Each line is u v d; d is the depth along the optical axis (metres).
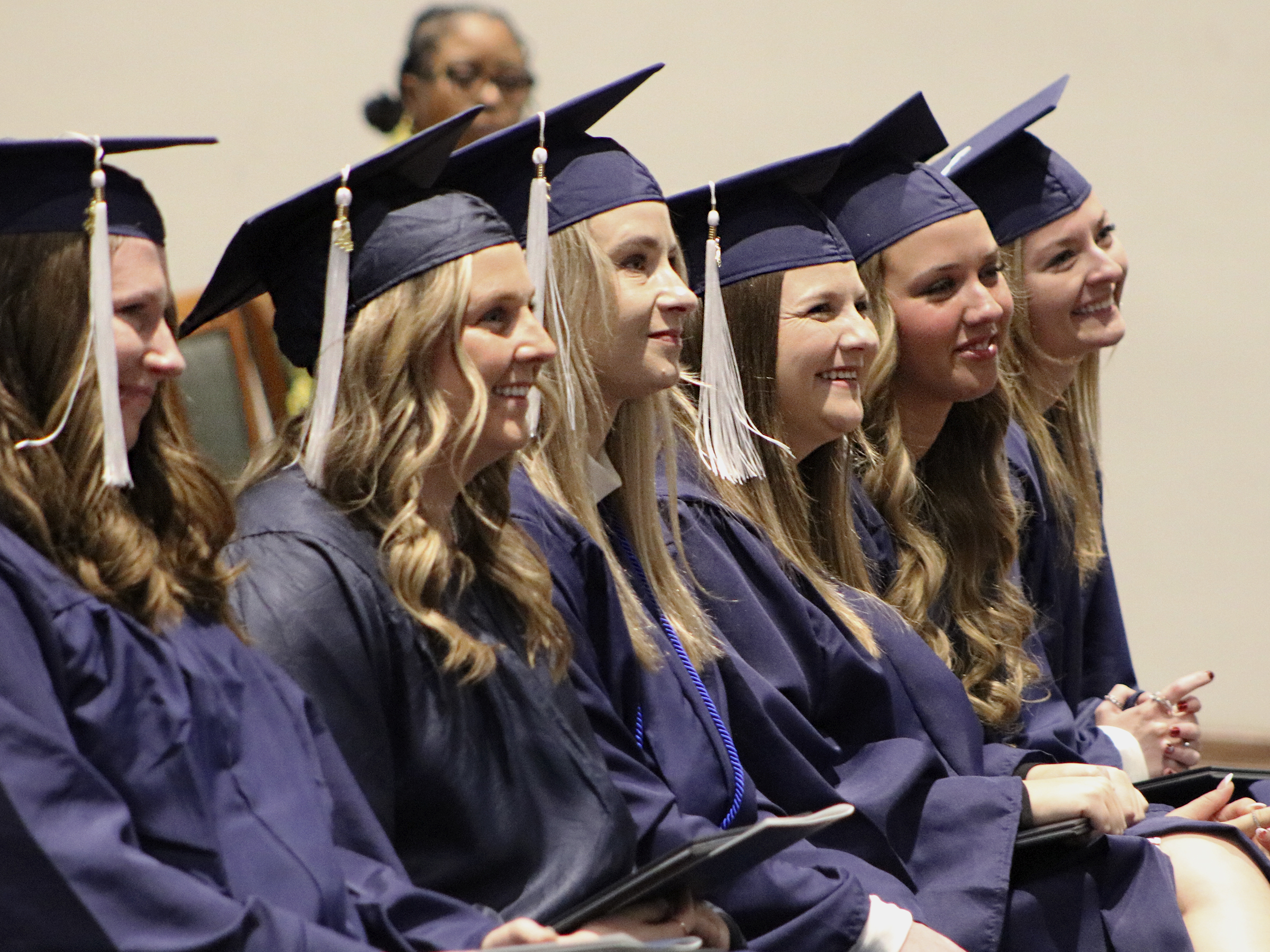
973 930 6.32
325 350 5.11
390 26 13.37
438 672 5.02
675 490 6.59
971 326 7.72
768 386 7.14
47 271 4.29
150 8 13.20
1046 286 8.86
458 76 11.38
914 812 6.60
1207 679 8.62
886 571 7.79
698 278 7.26
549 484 6.06
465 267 5.10
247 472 5.35
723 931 5.27
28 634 4.04
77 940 3.81
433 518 5.29
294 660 4.84
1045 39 14.55
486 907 5.00
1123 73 14.65
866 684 6.88
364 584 4.97
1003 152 8.97
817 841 6.43
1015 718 7.96
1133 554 14.80
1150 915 6.37
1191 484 14.80
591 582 5.94
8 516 4.21
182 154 13.26
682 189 14.29
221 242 13.30
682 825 5.50
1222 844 6.71
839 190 7.89
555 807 5.11
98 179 4.31
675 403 7.09
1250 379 14.79
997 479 8.21
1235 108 14.71
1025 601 8.46
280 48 13.30
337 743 4.84
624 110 14.21
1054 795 6.61
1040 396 9.10
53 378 4.29
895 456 7.78
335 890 4.36
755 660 6.65
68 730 3.99
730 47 14.25
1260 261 14.77
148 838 4.11
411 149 5.14
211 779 4.30
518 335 5.20
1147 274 14.79
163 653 4.31
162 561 4.55
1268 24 14.66
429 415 5.09
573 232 6.19
